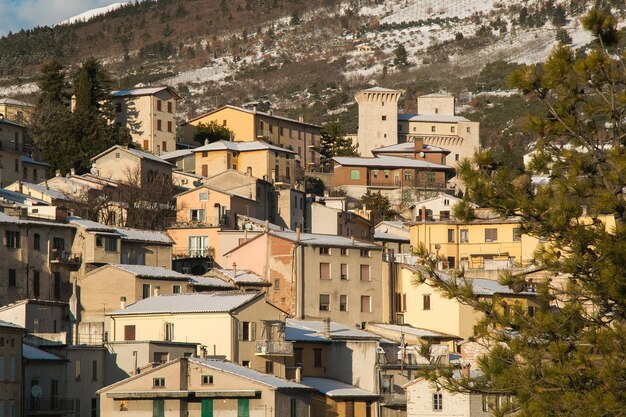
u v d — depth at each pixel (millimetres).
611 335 115625
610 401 112000
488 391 121812
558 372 116500
